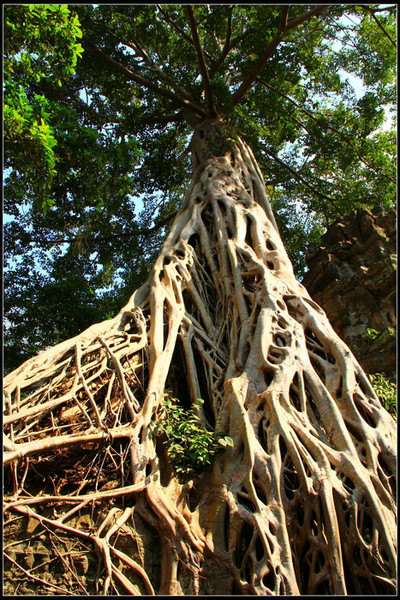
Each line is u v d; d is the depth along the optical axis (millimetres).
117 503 6168
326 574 5270
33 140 8141
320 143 16656
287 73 15680
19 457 5934
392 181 16562
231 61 15508
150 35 15391
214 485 6238
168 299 9336
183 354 8750
